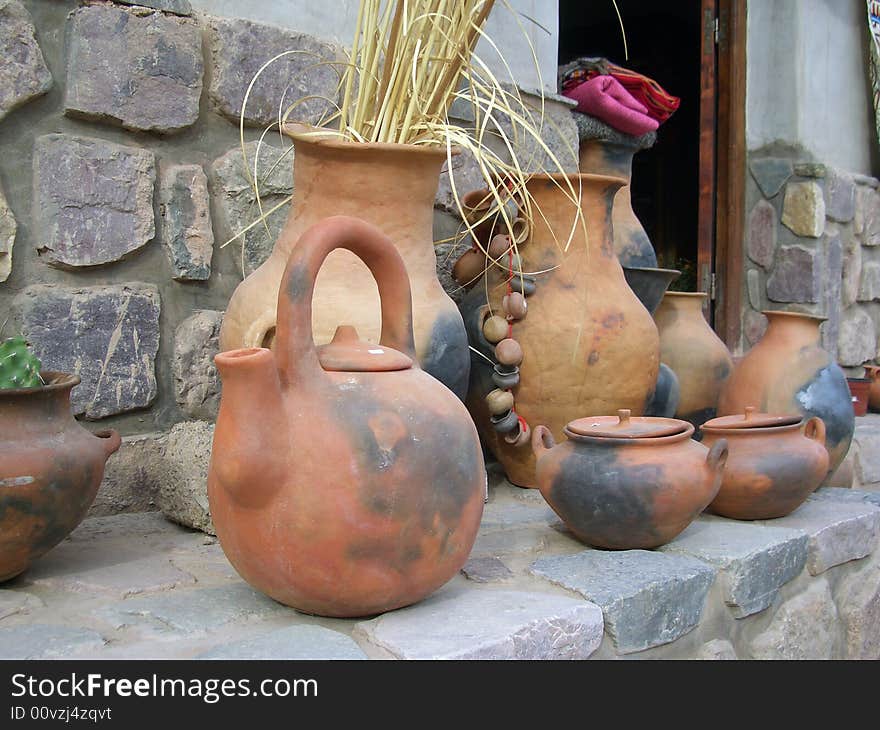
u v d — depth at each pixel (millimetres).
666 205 6004
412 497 1266
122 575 1553
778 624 1903
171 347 2055
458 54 1796
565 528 1955
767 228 4074
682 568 1667
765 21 4055
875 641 2244
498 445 2285
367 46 1859
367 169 1730
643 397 2203
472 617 1365
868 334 4488
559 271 2156
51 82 1858
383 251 1404
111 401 1955
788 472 1988
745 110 4023
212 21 2076
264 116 2178
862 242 4422
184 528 1874
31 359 1456
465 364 1850
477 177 2631
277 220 2227
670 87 5922
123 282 1980
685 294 2691
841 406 2334
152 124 1988
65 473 1428
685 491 1701
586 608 1442
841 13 4301
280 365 1258
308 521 1227
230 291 2152
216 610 1385
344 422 1242
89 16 1887
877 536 2229
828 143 4238
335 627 1341
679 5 5621
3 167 1817
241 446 1194
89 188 1910
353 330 1408
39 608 1408
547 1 2842
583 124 2922
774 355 2373
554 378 2139
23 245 1851
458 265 2324
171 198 2027
